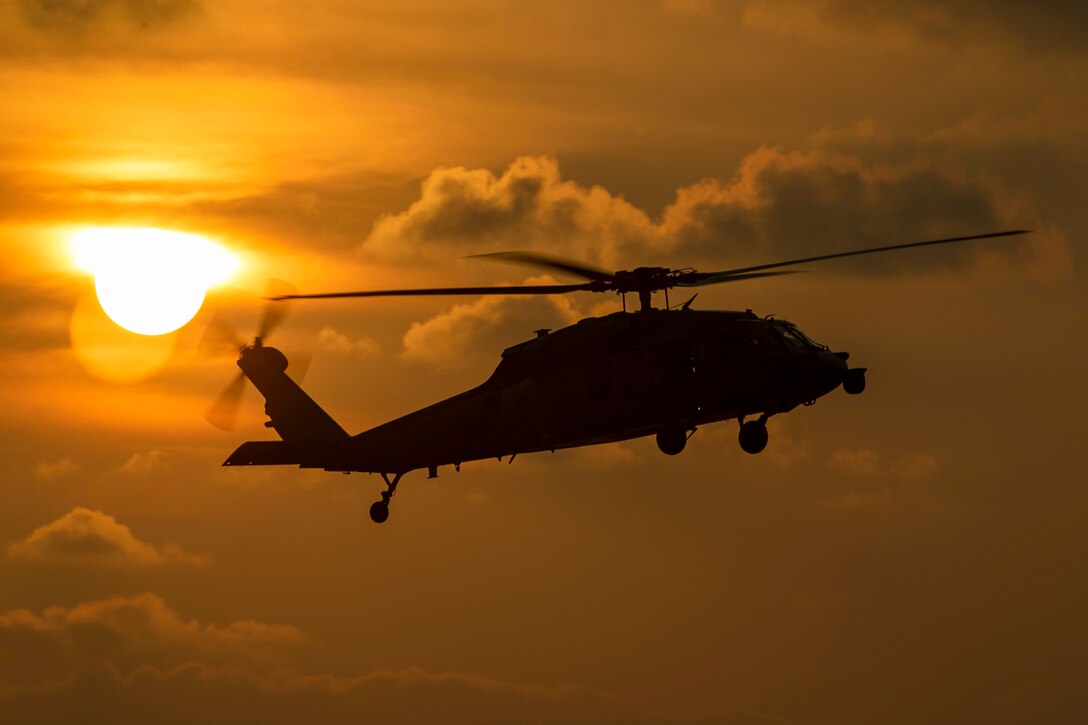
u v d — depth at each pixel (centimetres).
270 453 13888
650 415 11794
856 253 11300
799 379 11419
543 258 11581
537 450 12650
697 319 11812
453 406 13000
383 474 13588
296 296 11856
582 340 12219
